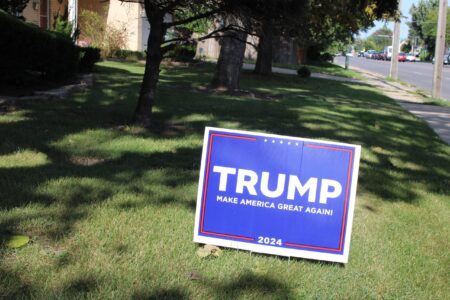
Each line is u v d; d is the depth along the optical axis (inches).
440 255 165.0
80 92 414.6
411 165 284.4
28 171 200.4
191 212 175.0
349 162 143.0
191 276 133.3
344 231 144.3
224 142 146.6
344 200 143.8
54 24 679.1
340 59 3189.0
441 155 322.3
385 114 490.9
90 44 860.0
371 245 165.9
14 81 382.6
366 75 1401.3
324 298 130.0
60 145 244.4
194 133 299.7
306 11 277.9
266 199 145.6
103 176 204.4
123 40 940.6
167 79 633.6
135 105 366.0
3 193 173.8
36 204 167.2
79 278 126.1
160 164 229.6
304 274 140.6
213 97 475.8
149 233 154.8
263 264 144.2
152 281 128.5
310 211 144.6
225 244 147.3
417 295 137.6
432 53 3678.6
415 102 696.4
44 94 366.0
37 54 386.9
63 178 195.2
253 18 270.1
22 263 129.7
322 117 414.0
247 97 513.3
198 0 272.7
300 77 938.7
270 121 365.4
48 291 119.1
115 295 120.6
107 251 141.6
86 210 167.0
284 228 145.3
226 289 129.0
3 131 258.8
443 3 759.1
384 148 319.6
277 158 144.7
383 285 140.4
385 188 231.1
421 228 187.3
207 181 147.4
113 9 1020.5
